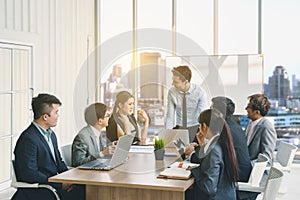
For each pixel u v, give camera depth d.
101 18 7.50
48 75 6.18
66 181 2.96
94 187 3.06
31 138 3.33
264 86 6.65
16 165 3.32
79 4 7.04
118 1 7.41
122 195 3.00
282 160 4.27
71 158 3.87
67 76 6.68
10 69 5.23
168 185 2.76
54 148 3.63
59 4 6.47
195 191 3.07
